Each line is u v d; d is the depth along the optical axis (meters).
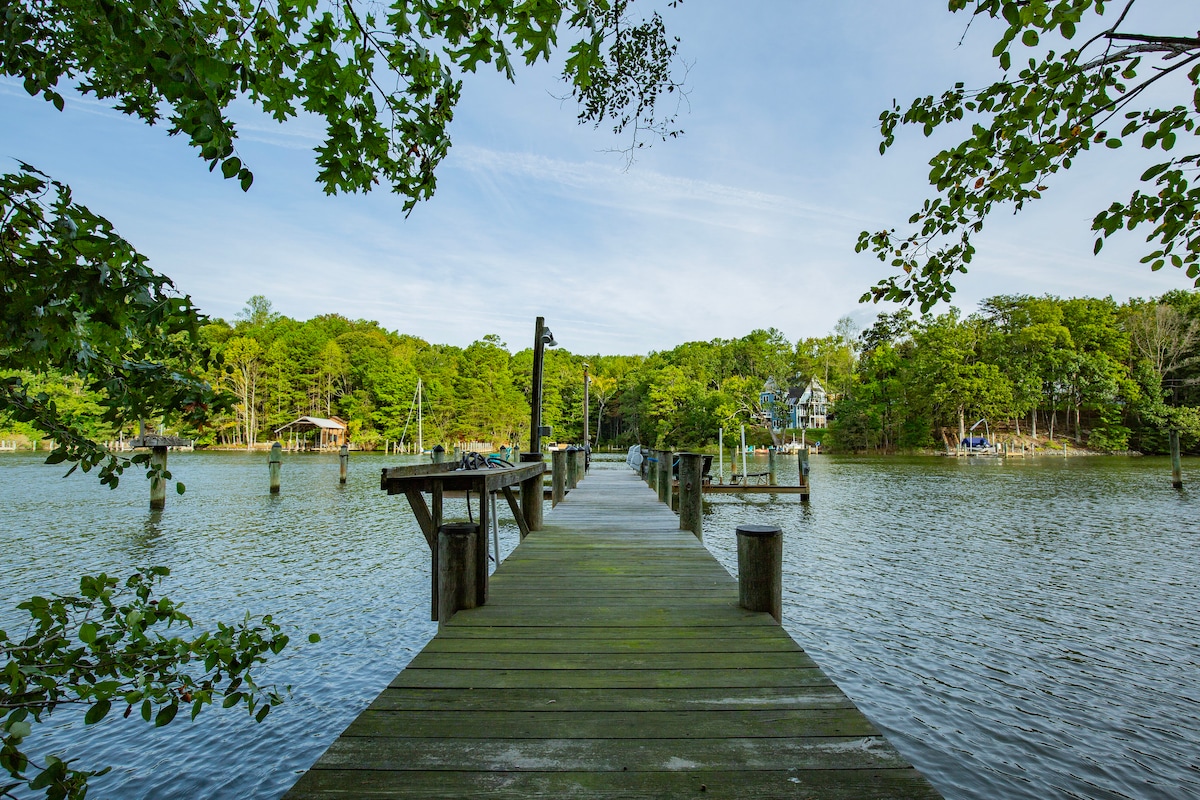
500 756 1.99
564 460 10.23
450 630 3.31
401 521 13.71
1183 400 51.16
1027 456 48.44
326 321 80.12
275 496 18.31
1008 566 9.69
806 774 1.89
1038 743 4.28
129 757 4.02
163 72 1.44
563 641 3.13
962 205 2.85
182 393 2.01
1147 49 2.21
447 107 2.09
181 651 1.97
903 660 5.77
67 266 1.49
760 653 2.96
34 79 1.75
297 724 4.47
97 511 14.59
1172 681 5.27
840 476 28.78
